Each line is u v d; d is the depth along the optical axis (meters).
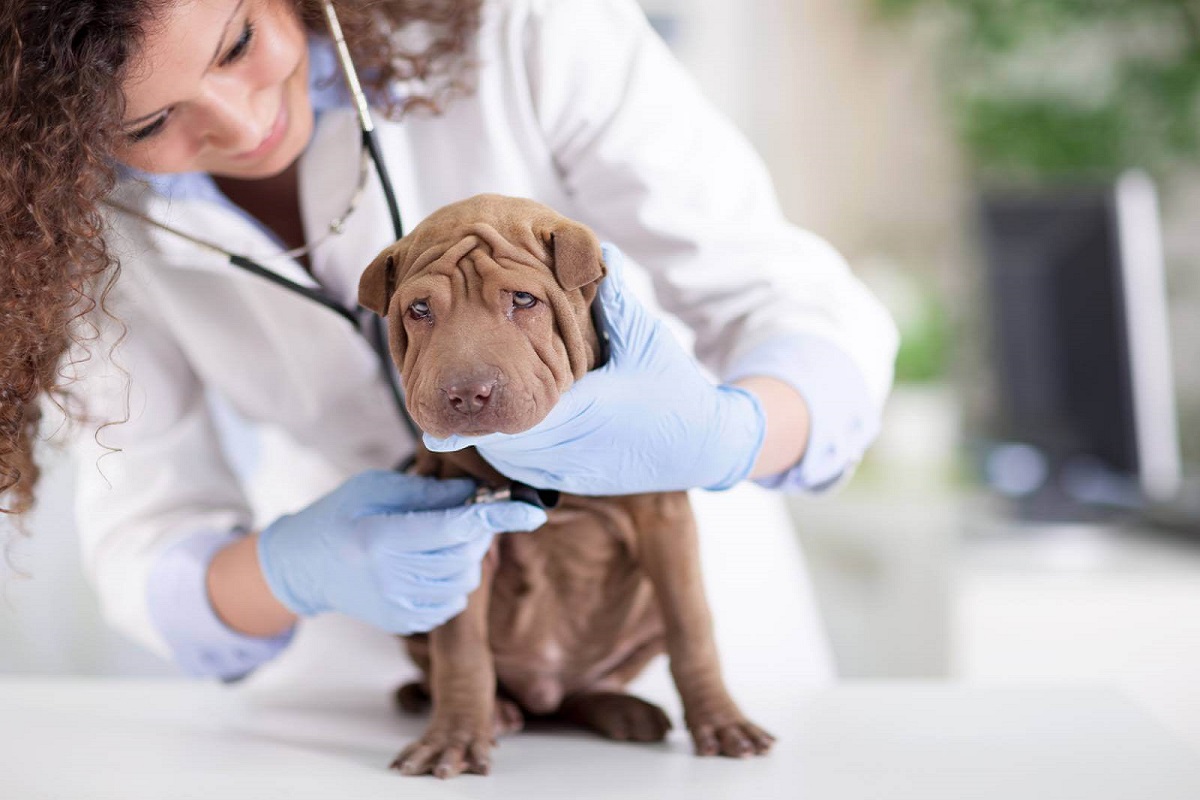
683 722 1.24
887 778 0.99
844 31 4.16
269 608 1.30
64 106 1.05
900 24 4.14
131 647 2.62
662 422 1.07
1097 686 1.32
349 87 1.24
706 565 1.83
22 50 1.05
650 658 1.29
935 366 3.07
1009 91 4.09
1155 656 2.25
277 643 1.38
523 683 1.24
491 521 1.06
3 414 1.16
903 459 2.99
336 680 1.70
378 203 1.30
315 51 1.28
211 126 1.14
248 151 1.17
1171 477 2.66
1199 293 3.92
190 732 1.22
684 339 1.74
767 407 1.18
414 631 1.14
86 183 1.10
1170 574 2.26
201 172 1.29
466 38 1.33
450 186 1.36
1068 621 2.27
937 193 4.19
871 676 2.98
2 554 1.56
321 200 1.31
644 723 1.16
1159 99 3.92
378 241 1.32
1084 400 2.69
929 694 1.29
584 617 1.21
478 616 1.10
